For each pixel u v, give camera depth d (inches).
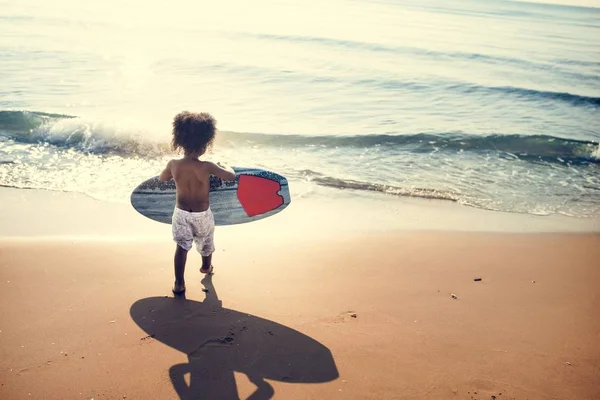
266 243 200.1
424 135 377.4
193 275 164.2
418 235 220.2
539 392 115.0
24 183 257.4
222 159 315.9
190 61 604.1
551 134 412.8
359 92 527.5
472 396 112.1
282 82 543.8
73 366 113.9
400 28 1084.5
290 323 137.9
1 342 121.0
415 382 115.8
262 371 116.1
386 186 284.8
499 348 131.8
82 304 140.8
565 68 738.2
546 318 149.2
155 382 110.0
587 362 127.4
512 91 565.0
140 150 320.5
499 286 169.9
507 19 1627.7
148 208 180.7
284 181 188.7
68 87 462.9
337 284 164.7
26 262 166.6
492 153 358.6
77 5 940.6
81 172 280.2
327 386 112.3
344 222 233.0
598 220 250.5
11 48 582.9
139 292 149.8
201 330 131.0
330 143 360.2
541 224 242.1
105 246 185.8
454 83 589.0
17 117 353.4
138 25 802.8
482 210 258.7
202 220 147.3
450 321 144.2
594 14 2549.2
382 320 142.6
